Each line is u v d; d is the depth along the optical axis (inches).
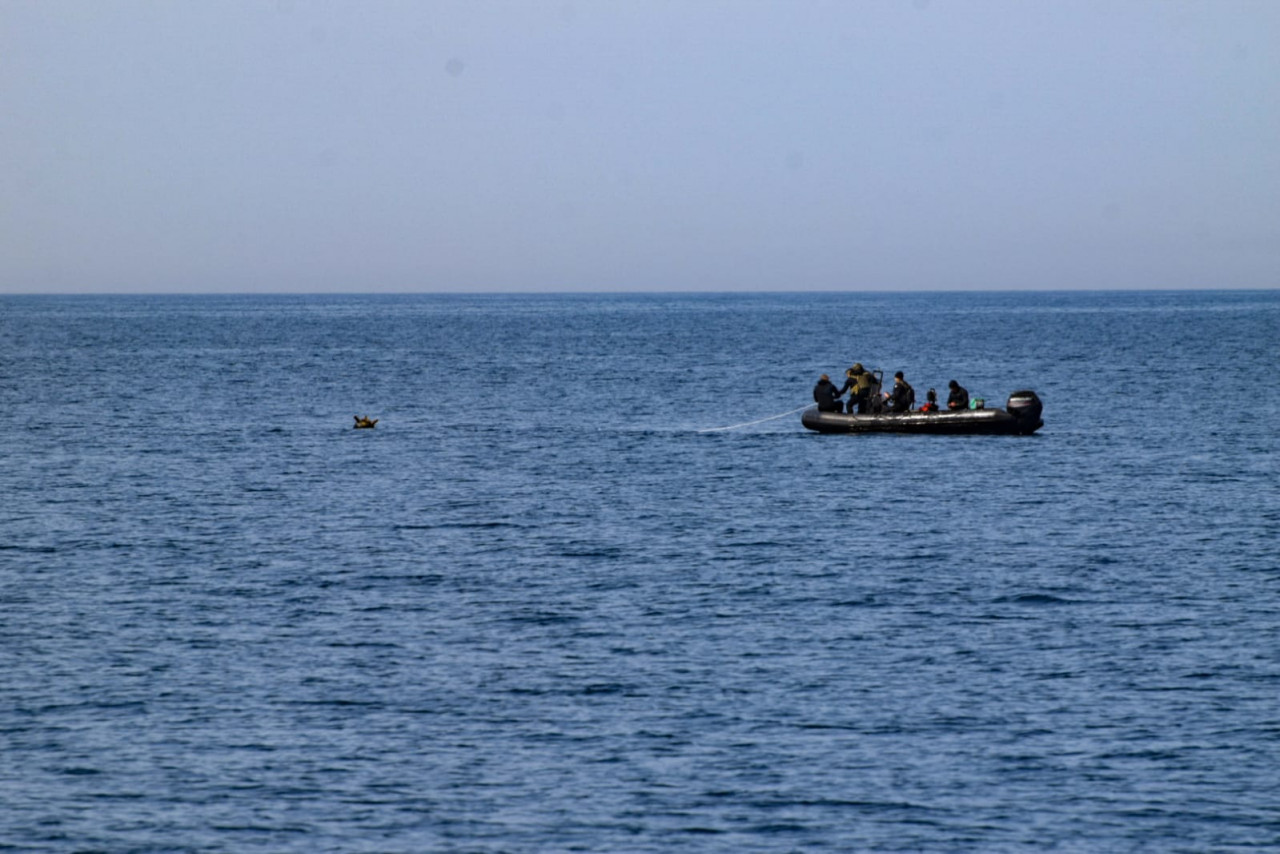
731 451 7628.0
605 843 2568.9
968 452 7416.3
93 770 2856.8
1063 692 3282.5
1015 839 2578.7
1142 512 5561.0
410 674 3432.6
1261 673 3410.4
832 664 3494.1
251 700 3245.6
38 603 4099.4
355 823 2640.3
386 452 7711.6
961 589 4252.0
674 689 3319.4
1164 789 2765.7
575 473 6815.9
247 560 4712.1
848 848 2549.2
